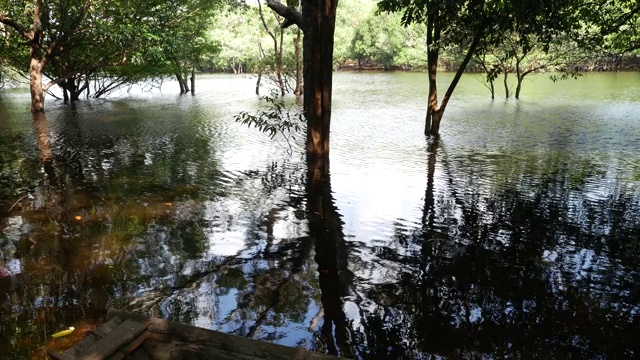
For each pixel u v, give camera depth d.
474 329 3.85
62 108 20.52
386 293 4.41
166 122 15.80
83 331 3.76
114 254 5.22
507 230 5.96
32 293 4.37
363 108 19.31
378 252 5.32
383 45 49.41
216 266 4.96
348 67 59.59
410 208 6.81
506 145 11.46
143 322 2.47
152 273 4.79
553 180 8.26
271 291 4.45
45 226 6.07
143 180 8.37
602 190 7.63
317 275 4.78
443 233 5.87
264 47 37.06
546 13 8.61
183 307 4.15
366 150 10.87
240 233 5.87
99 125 15.25
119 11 17.03
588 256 5.20
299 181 8.22
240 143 11.86
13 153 10.84
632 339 3.72
